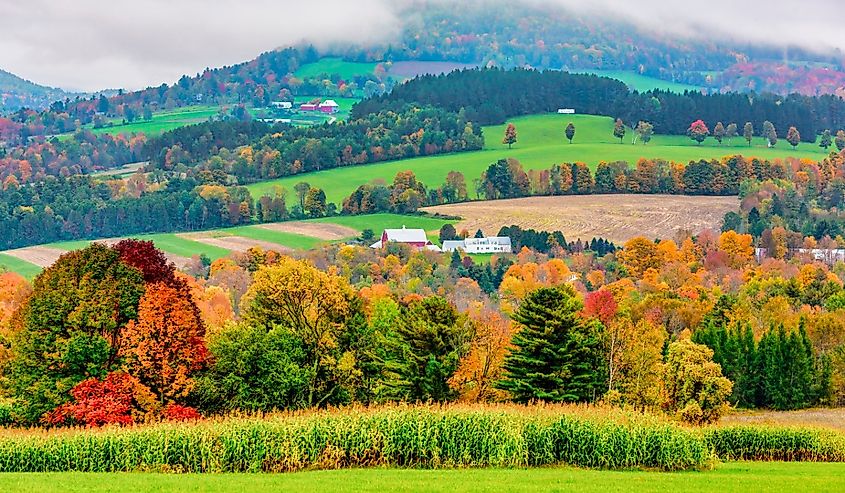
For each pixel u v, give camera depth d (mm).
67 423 87375
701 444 75000
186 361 94750
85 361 91875
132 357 92500
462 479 66062
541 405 83312
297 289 106688
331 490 61562
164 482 64625
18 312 106125
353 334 109438
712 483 65875
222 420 77062
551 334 105875
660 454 73562
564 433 74000
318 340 105812
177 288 103375
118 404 86562
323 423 73875
